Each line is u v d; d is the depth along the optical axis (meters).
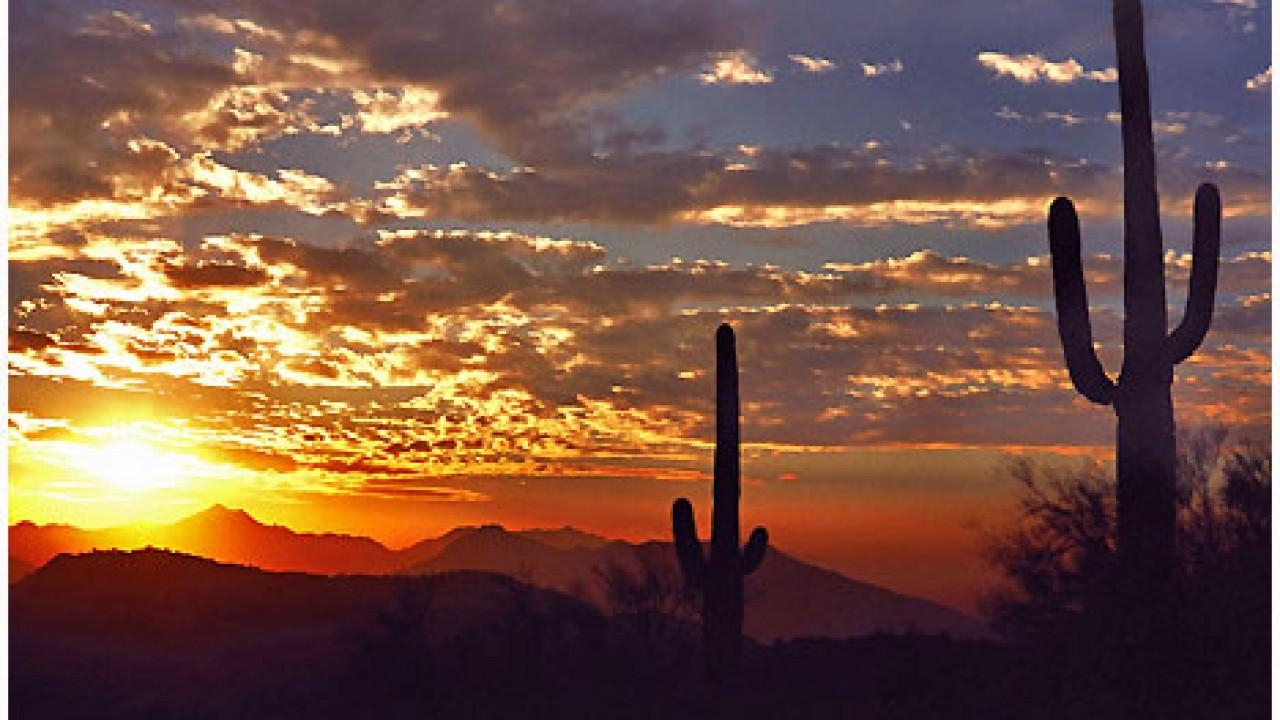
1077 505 18.38
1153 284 17.75
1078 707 16.75
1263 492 17.16
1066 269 17.62
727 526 22.28
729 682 21.33
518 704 21.97
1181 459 17.81
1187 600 16.69
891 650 20.55
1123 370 17.77
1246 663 16.20
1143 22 18.48
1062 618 17.95
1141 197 17.95
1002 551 18.53
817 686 19.97
